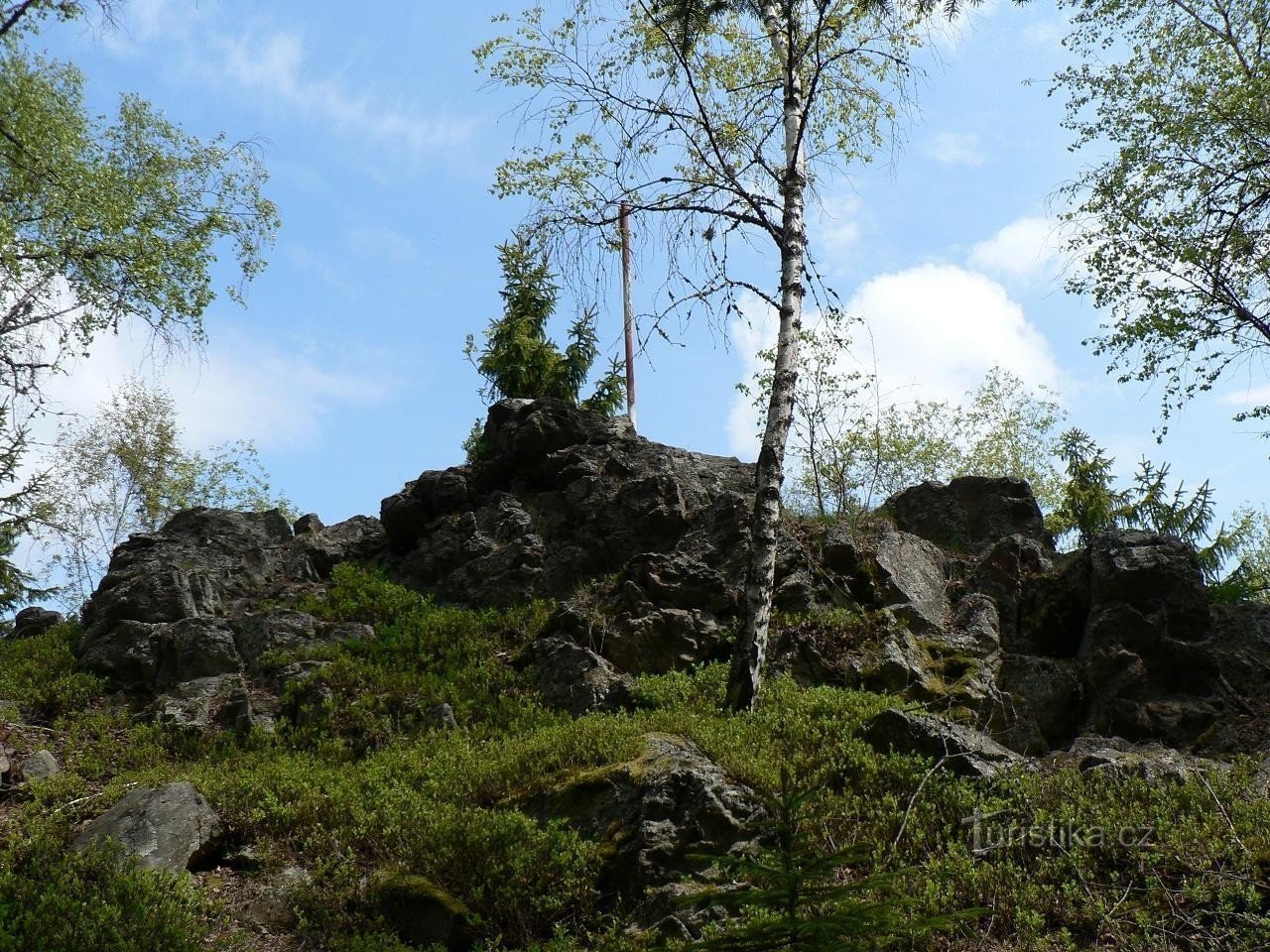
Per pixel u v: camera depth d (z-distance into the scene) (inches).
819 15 600.1
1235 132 719.1
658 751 392.8
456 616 636.1
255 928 336.2
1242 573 625.6
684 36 605.3
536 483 740.0
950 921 186.4
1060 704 514.0
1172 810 345.4
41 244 648.4
